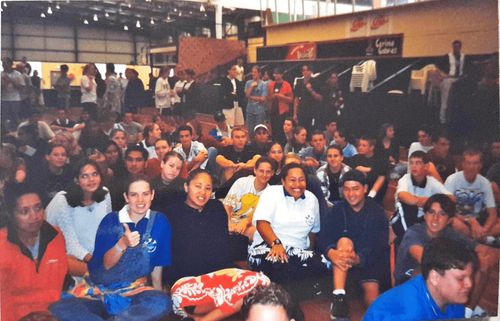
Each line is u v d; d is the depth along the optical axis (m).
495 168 2.36
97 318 2.04
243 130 2.16
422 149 2.31
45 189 1.96
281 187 2.20
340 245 2.27
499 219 2.39
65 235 1.99
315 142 2.22
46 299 2.00
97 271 2.03
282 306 2.00
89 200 2.00
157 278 2.10
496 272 2.40
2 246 1.93
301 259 2.23
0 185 1.91
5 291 1.95
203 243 2.12
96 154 2.00
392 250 2.32
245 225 2.18
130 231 2.05
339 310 2.26
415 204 2.32
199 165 2.11
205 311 2.14
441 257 2.34
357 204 2.27
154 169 2.06
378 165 2.28
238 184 2.15
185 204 2.10
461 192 2.36
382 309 2.28
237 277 2.15
